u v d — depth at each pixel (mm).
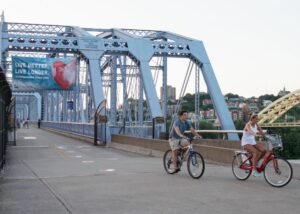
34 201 9281
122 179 12477
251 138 11617
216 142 23344
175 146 13258
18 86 34469
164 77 41250
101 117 30703
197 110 35250
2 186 11375
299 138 41000
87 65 34906
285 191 10227
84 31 36719
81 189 10781
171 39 39594
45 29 37938
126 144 26625
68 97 48531
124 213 8125
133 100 39250
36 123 83938
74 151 25156
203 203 8922
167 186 11094
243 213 8016
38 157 20859
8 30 36656
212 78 35844
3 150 15555
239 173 12102
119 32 38344
